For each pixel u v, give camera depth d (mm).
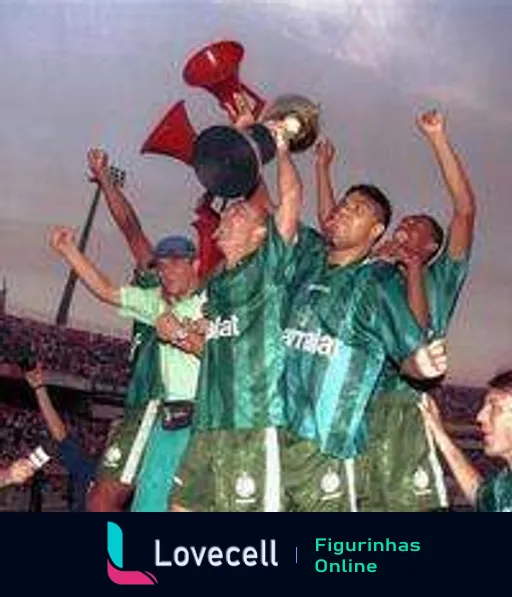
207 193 3285
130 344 3295
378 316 3242
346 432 3229
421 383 3246
